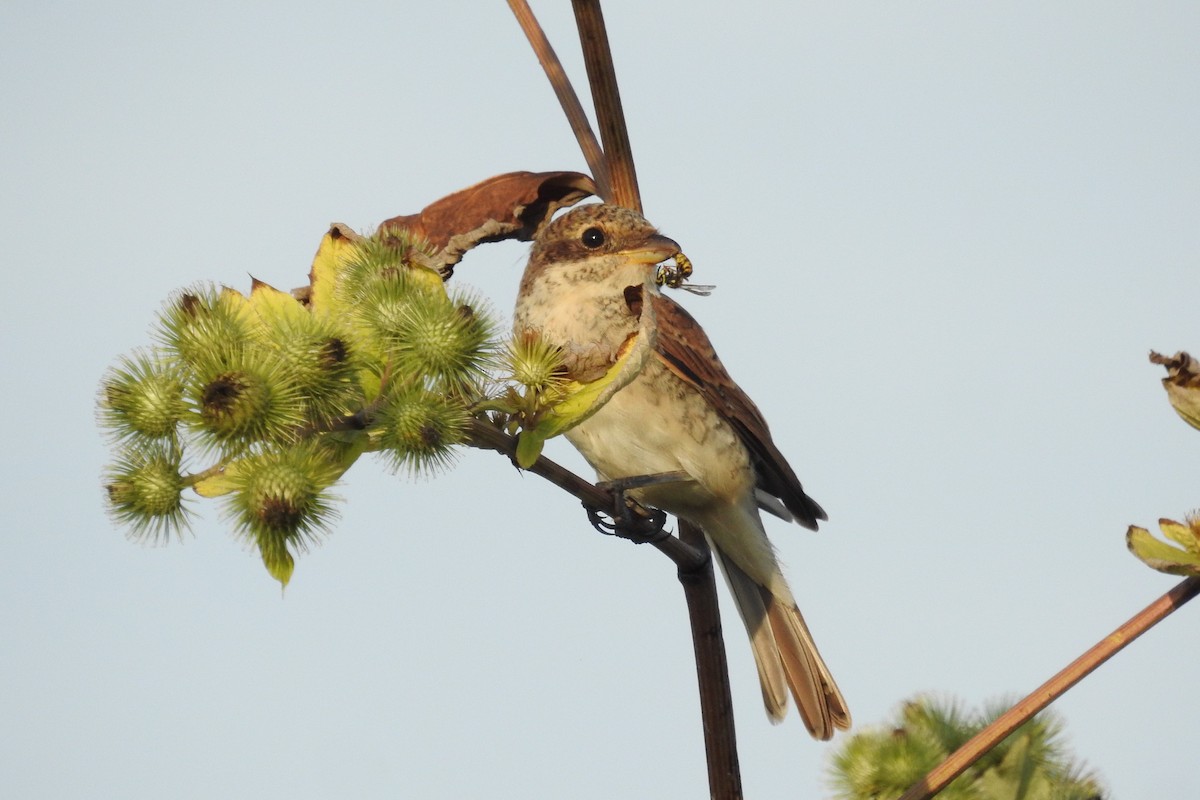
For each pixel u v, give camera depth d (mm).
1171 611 5840
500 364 6105
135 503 5316
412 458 5613
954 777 6027
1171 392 5582
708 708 7602
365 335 5793
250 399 5266
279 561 5129
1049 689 5957
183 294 5621
